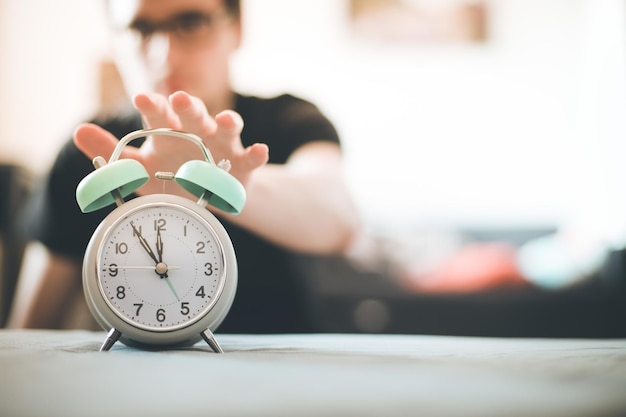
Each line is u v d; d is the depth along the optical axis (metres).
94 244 0.64
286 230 1.39
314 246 1.48
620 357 0.59
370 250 2.03
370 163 2.12
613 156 2.15
